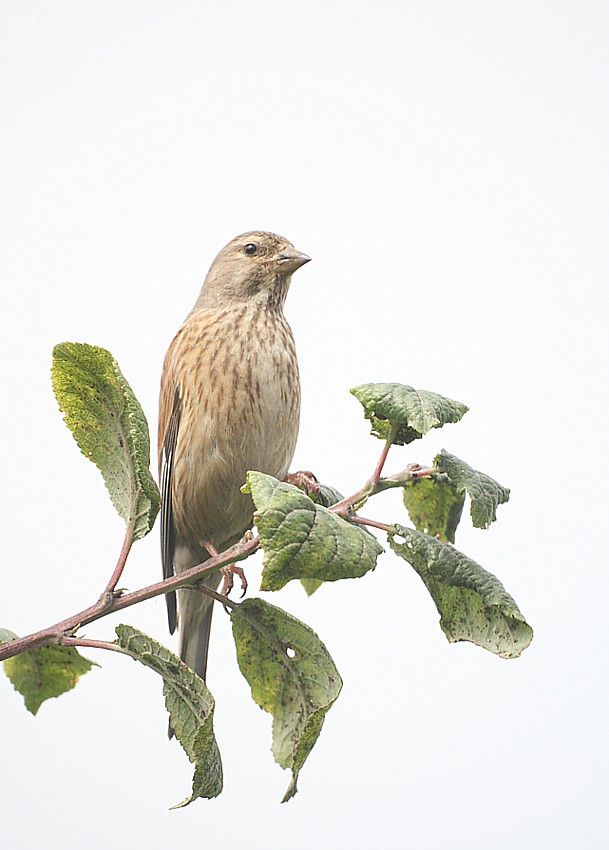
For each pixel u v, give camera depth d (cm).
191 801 407
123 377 437
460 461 488
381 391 464
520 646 468
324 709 403
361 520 470
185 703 413
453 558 469
